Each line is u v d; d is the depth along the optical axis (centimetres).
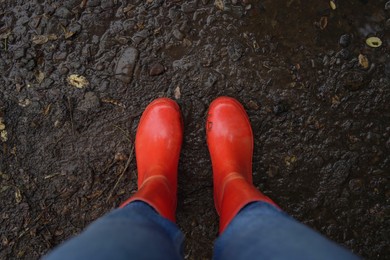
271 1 152
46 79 153
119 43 153
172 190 137
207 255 150
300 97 151
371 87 150
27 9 154
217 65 152
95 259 77
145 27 153
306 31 151
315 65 151
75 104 153
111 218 97
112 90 153
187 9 153
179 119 149
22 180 153
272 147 151
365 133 150
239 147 145
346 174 150
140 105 152
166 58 152
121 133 153
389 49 151
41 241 152
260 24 152
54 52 153
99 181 152
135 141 151
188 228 150
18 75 153
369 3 151
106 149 152
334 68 151
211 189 151
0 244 152
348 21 151
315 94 151
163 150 144
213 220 150
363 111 150
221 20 152
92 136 153
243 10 152
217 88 152
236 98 152
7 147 153
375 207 150
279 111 151
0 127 153
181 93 152
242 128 147
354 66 151
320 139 151
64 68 153
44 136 153
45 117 153
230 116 146
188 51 152
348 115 150
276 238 89
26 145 153
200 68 152
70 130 153
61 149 153
